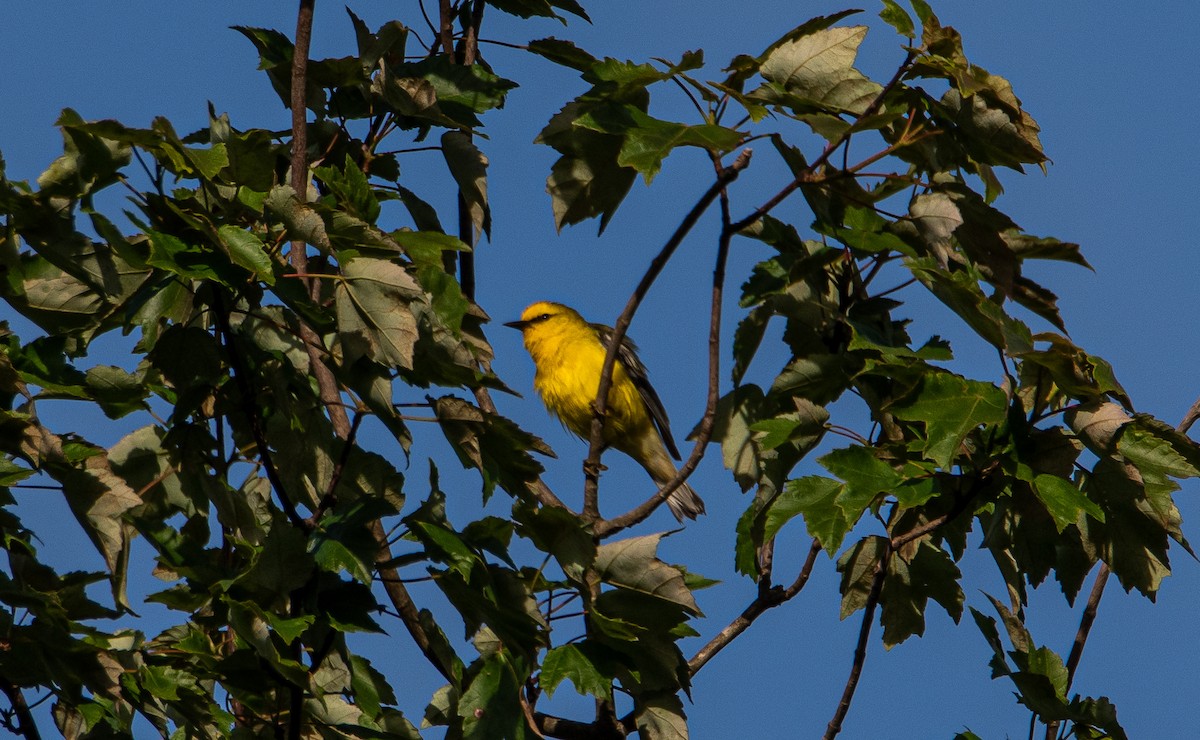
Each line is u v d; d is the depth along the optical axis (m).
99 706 9.88
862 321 11.06
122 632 10.13
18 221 9.00
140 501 9.60
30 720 10.09
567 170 10.36
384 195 12.12
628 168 10.30
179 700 9.76
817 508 9.40
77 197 8.91
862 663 10.45
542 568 9.83
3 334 10.62
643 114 9.44
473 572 9.38
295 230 8.95
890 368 9.55
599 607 9.77
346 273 8.96
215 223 9.07
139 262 9.15
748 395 11.40
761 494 11.01
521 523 9.67
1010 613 11.05
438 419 9.85
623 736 10.35
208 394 10.10
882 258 10.99
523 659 9.68
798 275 10.49
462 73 12.55
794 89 9.57
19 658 9.59
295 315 10.42
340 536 9.15
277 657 8.85
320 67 11.98
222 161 8.78
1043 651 10.97
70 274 9.40
